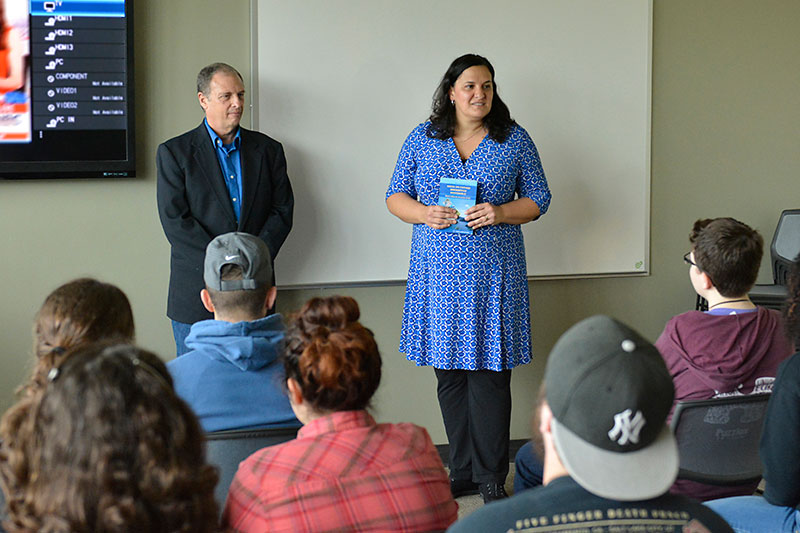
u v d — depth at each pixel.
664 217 4.16
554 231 4.02
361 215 3.81
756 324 2.21
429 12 3.78
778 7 4.20
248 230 3.45
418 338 3.40
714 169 4.20
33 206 3.52
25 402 1.11
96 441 0.94
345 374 1.41
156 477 0.95
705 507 1.14
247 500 1.38
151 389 0.98
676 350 2.23
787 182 4.29
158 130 3.59
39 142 3.42
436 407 3.99
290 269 3.76
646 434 1.10
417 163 3.41
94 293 1.60
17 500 1.01
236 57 3.64
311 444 1.41
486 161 3.32
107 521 0.93
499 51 3.87
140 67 3.55
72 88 3.43
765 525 1.98
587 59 3.96
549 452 1.19
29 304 3.55
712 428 2.09
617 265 4.11
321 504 1.36
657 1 4.05
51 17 3.39
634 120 4.05
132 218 3.61
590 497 1.10
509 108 3.91
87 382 0.96
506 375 3.45
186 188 3.37
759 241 2.26
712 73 4.15
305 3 3.66
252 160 3.46
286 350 1.48
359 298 3.88
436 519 1.43
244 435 1.76
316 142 3.73
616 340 1.12
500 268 3.32
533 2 3.88
